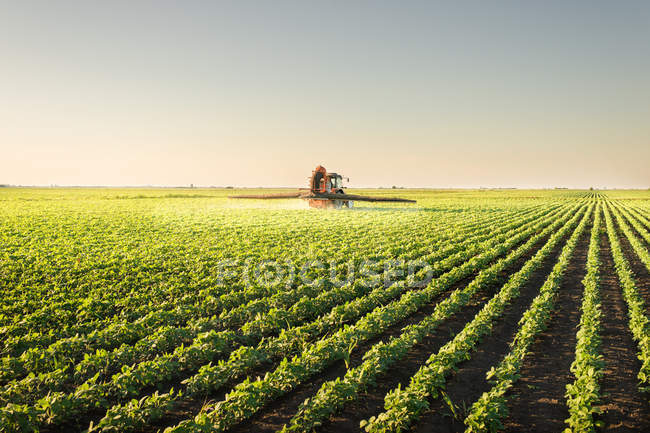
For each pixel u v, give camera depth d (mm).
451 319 10008
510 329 9258
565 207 55031
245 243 20297
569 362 7504
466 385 6723
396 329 9352
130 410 5496
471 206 54531
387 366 7398
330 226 28156
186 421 5168
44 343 8070
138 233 23969
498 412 5637
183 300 10867
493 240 21844
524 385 6727
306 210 42250
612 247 19672
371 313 9445
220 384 6555
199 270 14258
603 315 9969
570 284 13242
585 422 5234
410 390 5953
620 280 13125
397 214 38875
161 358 6965
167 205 52250
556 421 5715
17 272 13555
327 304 10719
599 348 7977
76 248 18047
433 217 36000
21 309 9906
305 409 5578
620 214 44125
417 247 19984
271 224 29391
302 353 7227
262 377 7086
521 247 19688
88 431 5227
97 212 38688
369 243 20797
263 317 8930
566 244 21875
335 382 6043
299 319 9695
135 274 13656
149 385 6793
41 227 25781
